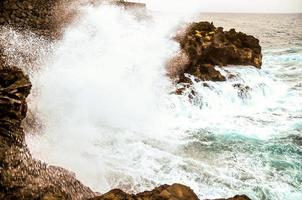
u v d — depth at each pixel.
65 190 5.60
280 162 8.72
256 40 20.00
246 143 10.00
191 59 15.91
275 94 15.79
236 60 18.47
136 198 4.95
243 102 14.55
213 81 15.45
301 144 9.91
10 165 5.39
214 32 18.56
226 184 7.58
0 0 13.33
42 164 5.98
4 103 6.02
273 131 11.09
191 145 9.79
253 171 8.22
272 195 7.20
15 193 5.03
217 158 8.91
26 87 6.67
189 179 7.75
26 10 13.85
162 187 5.35
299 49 31.94
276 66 22.59
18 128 6.14
